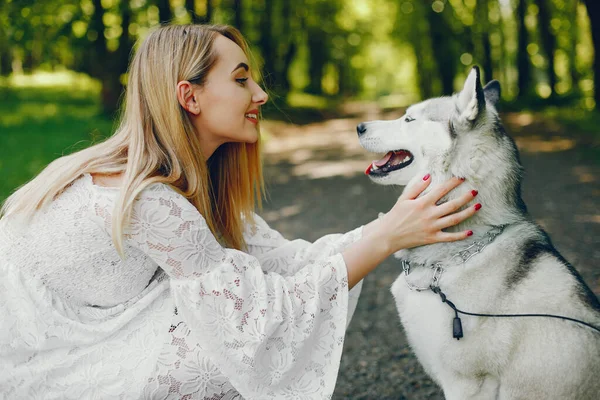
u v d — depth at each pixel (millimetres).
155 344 1896
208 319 1868
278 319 1870
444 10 24578
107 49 15766
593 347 2104
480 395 2248
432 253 2293
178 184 2027
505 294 2172
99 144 2090
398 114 22906
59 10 14703
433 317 2248
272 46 23297
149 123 2004
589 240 5316
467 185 2277
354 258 1988
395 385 3051
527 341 2115
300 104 24312
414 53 29031
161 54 2008
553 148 12000
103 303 1979
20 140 11227
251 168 2418
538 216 6453
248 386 1870
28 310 1864
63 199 1937
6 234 1953
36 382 1855
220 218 2410
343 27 30312
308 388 1905
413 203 2018
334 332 1940
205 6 16203
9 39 14742
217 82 2023
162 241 1870
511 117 17969
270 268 2383
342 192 9094
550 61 21609
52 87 26047
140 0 14828
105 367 1871
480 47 25594
